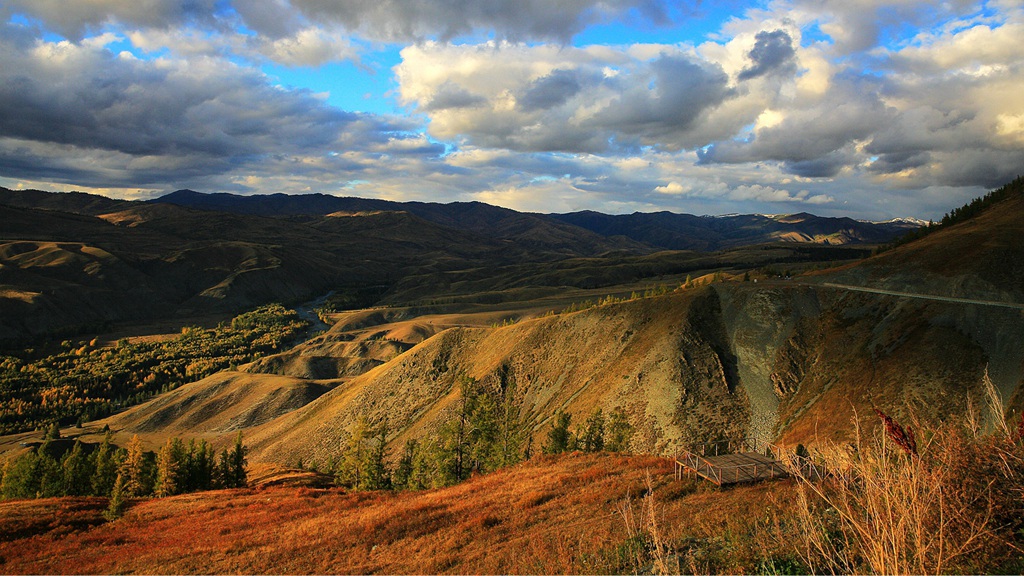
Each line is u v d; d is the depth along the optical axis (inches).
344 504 1568.7
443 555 868.0
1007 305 3240.7
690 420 3772.1
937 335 3287.4
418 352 6786.4
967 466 336.5
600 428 2891.2
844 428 2999.5
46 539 1487.5
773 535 518.0
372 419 6043.3
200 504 1870.1
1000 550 307.1
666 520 735.1
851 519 354.9
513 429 2910.9
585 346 5492.1
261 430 7042.3
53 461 2987.2
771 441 3363.7
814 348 4028.1
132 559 1195.3
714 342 4441.4
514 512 1079.6
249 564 1037.2
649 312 5334.6
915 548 310.8
